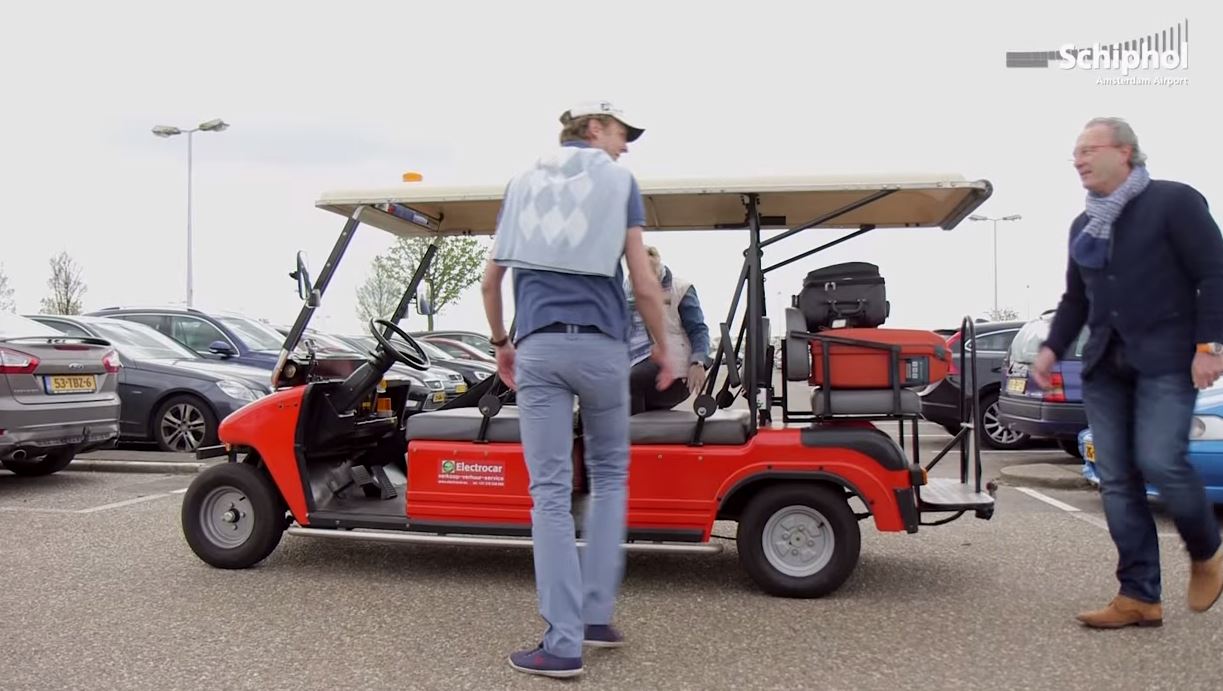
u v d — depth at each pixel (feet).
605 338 11.87
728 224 19.48
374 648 13.26
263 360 40.27
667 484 16.01
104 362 28.09
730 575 17.37
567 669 11.97
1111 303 13.20
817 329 16.90
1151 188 12.99
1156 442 12.94
